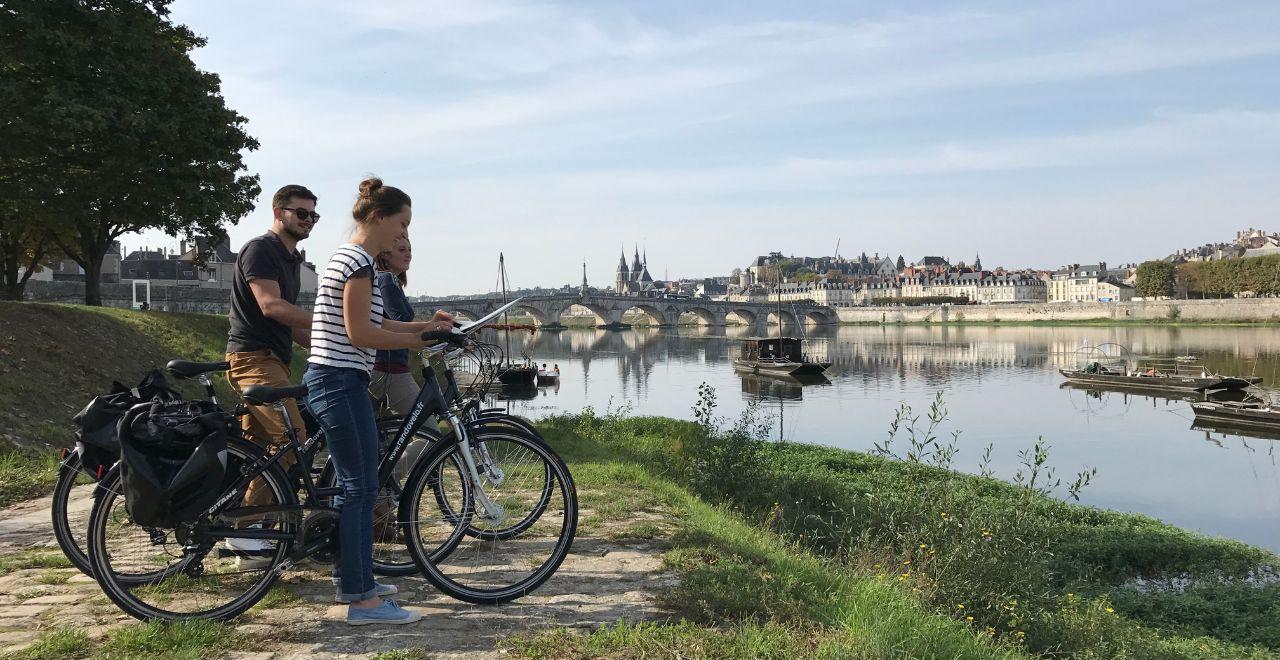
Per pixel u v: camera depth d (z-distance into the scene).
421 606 4.55
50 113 22.11
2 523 7.12
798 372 72.06
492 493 4.86
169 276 95.06
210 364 4.72
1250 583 14.58
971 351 102.50
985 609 7.44
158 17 28.64
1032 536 8.66
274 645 3.93
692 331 185.25
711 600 4.65
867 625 4.39
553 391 60.97
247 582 4.54
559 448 15.23
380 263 6.32
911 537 8.20
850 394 58.34
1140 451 34.00
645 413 47.06
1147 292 162.62
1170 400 53.19
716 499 13.27
